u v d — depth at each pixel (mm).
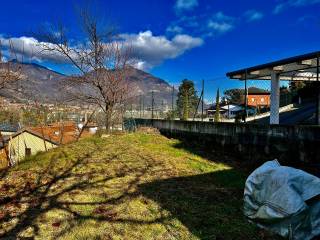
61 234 3820
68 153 9516
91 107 14922
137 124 18234
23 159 10102
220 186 5973
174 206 4770
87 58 14438
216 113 12625
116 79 14844
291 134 7332
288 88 21766
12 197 5402
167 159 8633
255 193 4219
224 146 10023
